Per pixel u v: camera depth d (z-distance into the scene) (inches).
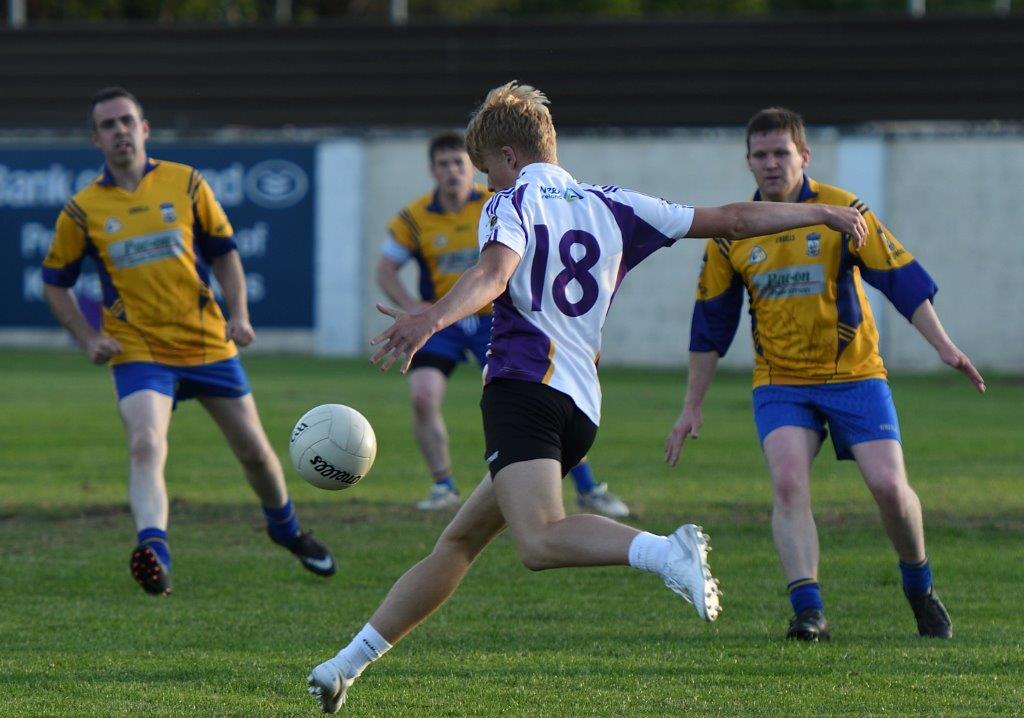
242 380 1071.0
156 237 1039.0
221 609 968.9
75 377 3137.3
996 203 3597.4
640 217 671.1
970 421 2353.6
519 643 865.5
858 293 914.1
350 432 715.4
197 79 4301.2
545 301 647.1
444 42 4239.7
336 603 993.5
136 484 975.0
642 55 4133.9
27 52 4340.6
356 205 3831.2
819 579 1087.0
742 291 943.0
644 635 888.3
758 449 1958.7
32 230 3875.5
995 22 3981.3
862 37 4037.9
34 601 989.8
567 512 1385.3
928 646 856.9
